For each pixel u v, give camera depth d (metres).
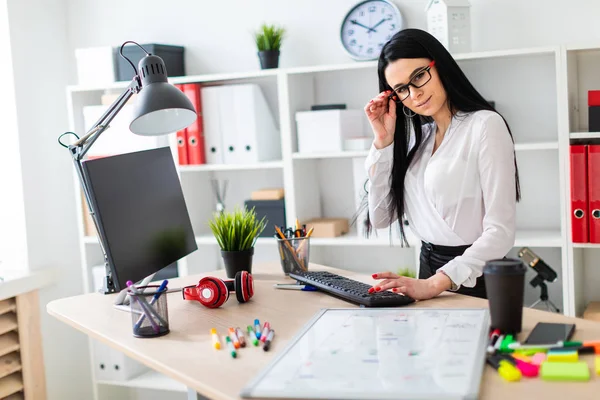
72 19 3.66
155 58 1.91
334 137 2.98
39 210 3.43
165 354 1.47
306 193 3.20
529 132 2.92
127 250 1.75
